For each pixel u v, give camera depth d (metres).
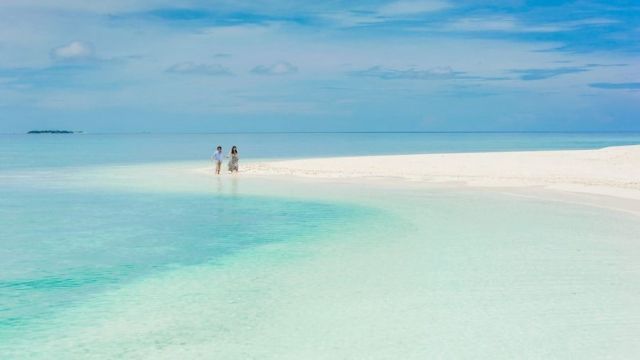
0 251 14.58
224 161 48.91
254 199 23.55
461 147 84.00
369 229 17.02
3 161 50.97
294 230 17.02
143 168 40.66
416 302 10.34
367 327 9.17
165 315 9.84
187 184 29.34
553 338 8.66
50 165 44.84
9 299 10.75
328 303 10.34
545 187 25.88
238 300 10.59
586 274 11.97
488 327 9.12
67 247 15.04
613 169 32.81
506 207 20.64
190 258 13.77
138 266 13.07
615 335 8.77
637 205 20.52
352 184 28.58
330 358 8.03
